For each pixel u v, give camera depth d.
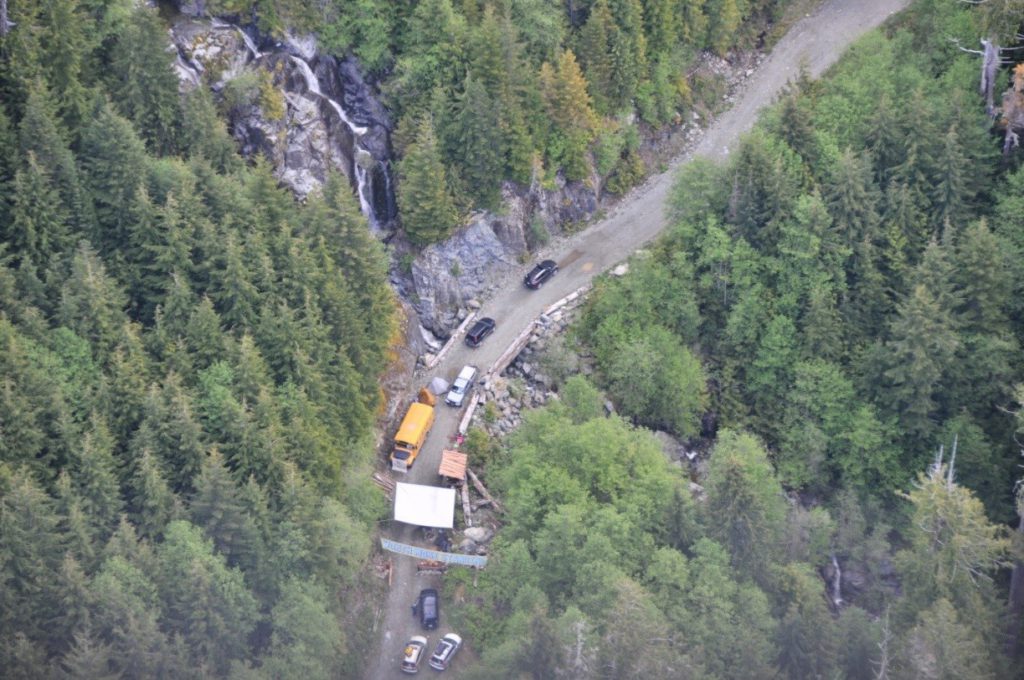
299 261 128.62
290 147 145.75
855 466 146.25
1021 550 125.38
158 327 121.50
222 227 127.44
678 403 147.25
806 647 118.69
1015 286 149.75
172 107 134.38
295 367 125.31
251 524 113.94
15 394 110.25
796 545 135.88
